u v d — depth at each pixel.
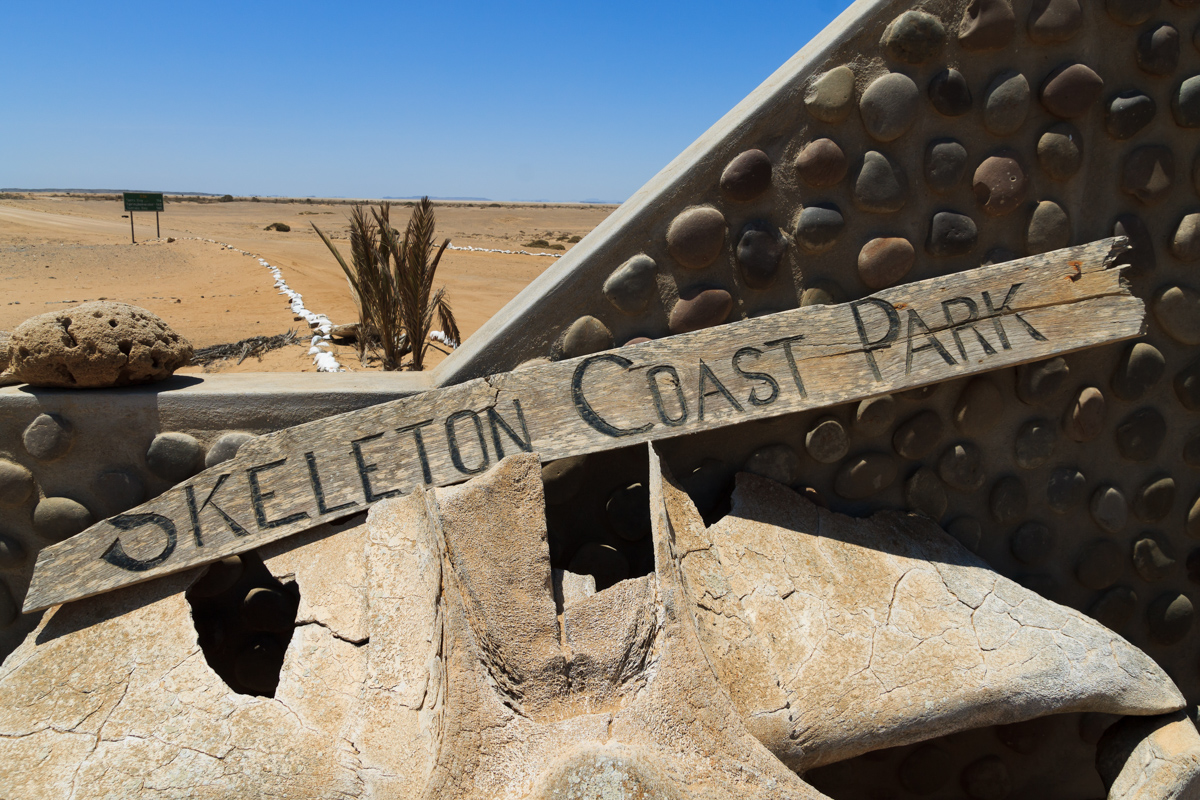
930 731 2.95
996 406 3.64
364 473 3.25
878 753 3.92
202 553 3.17
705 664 2.58
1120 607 3.98
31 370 3.28
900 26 3.31
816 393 3.33
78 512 3.38
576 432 3.28
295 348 10.55
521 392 3.31
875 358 3.36
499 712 2.43
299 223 65.06
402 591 2.92
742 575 3.21
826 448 3.57
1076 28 3.38
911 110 3.38
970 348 3.36
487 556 2.76
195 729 2.72
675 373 3.33
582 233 58.84
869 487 3.66
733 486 3.56
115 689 2.86
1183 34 3.52
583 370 3.33
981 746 3.94
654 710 2.45
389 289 8.30
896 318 3.37
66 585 3.10
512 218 90.44
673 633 2.59
